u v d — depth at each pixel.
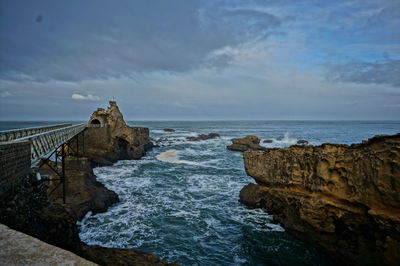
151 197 26.03
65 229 11.54
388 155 12.09
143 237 17.83
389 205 12.02
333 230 14.41
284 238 17.53
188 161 47.34
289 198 17.52
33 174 11.70
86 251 11.91
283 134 110.25
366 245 13.01
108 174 35.56
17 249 3.78
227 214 21.66
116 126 49.22
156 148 65.12
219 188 29.41
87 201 20.88
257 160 21.45
